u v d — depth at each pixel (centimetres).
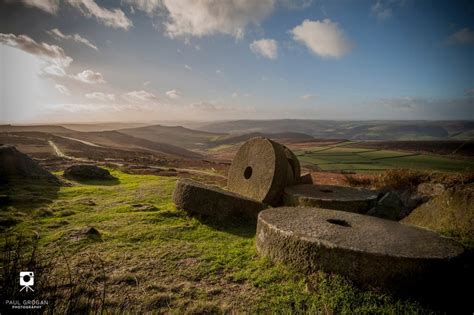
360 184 1002
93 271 386
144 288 349
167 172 1922
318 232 399
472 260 363
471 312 307
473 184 576
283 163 802
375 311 291
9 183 948
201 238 535
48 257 423
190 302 321
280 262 393
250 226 611
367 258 328
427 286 324
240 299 327
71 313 275
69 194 917
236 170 910
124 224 593
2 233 520
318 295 319
